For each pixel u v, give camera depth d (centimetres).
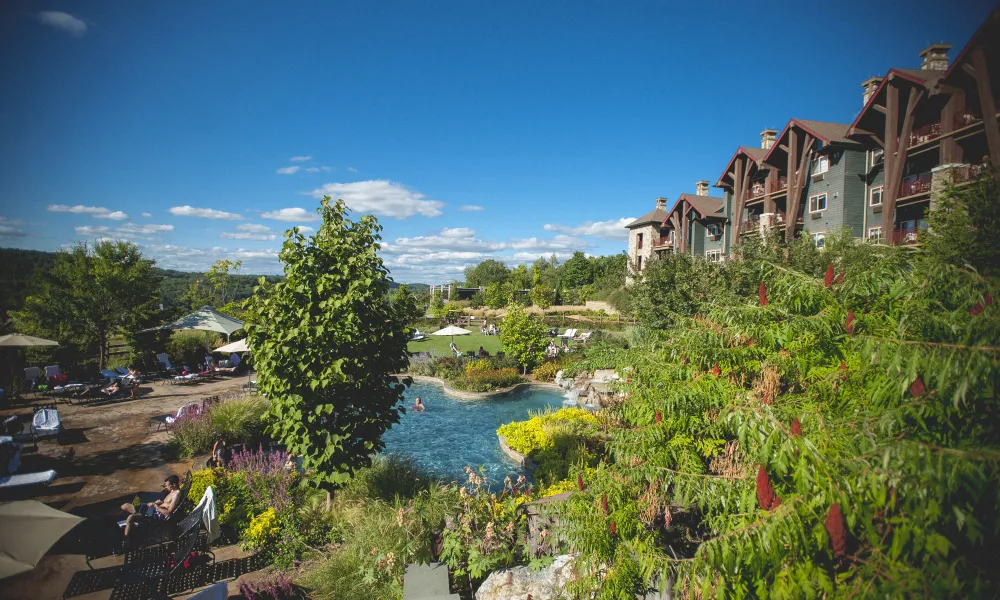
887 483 264
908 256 440
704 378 496
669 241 4794
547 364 2750
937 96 2139
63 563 728
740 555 299
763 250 2008
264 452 1283
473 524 688
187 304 4412
